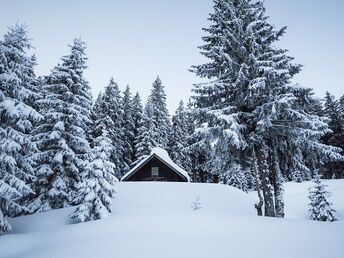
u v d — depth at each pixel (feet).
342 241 23.22
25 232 43.27
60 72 74.02
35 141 65.98
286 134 52.11
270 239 24.48
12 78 43.88
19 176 45.60
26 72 49.90
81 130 69.46
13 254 29.07
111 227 34.53
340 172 171.94
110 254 22.63
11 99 44.65
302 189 144.77
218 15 56.75
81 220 42.65
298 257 19.43
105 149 49.96
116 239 27.43
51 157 64.80
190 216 38.14
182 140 172.14
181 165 161.89
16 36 47.96
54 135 64.59
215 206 71.00
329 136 155.94
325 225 30.53
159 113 176.76
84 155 68.39
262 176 50.85
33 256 25.50
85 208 43.96
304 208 111.04
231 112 51.80
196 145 53.62
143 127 162.40
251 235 26.22
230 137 46.01
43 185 63.77
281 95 45.91
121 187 87.15
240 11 55.93
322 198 84.94
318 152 49.44
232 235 26.48
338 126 154.10
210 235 26.81
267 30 52.80
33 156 62.49
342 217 93.20
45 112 70.90
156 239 26.20
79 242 28.14
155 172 111.55
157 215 40.42
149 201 75.05
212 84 51.44
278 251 20.93
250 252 20.99
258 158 52.65
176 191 82.28
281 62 50.01
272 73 46.34
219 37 54.85
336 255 19.63
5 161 41.39
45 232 38.32
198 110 51.24
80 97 73.05
